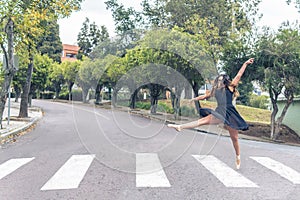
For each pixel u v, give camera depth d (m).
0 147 8.07
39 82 23.38
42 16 10.98
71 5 12.03
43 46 46.69
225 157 6.79
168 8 25.19
